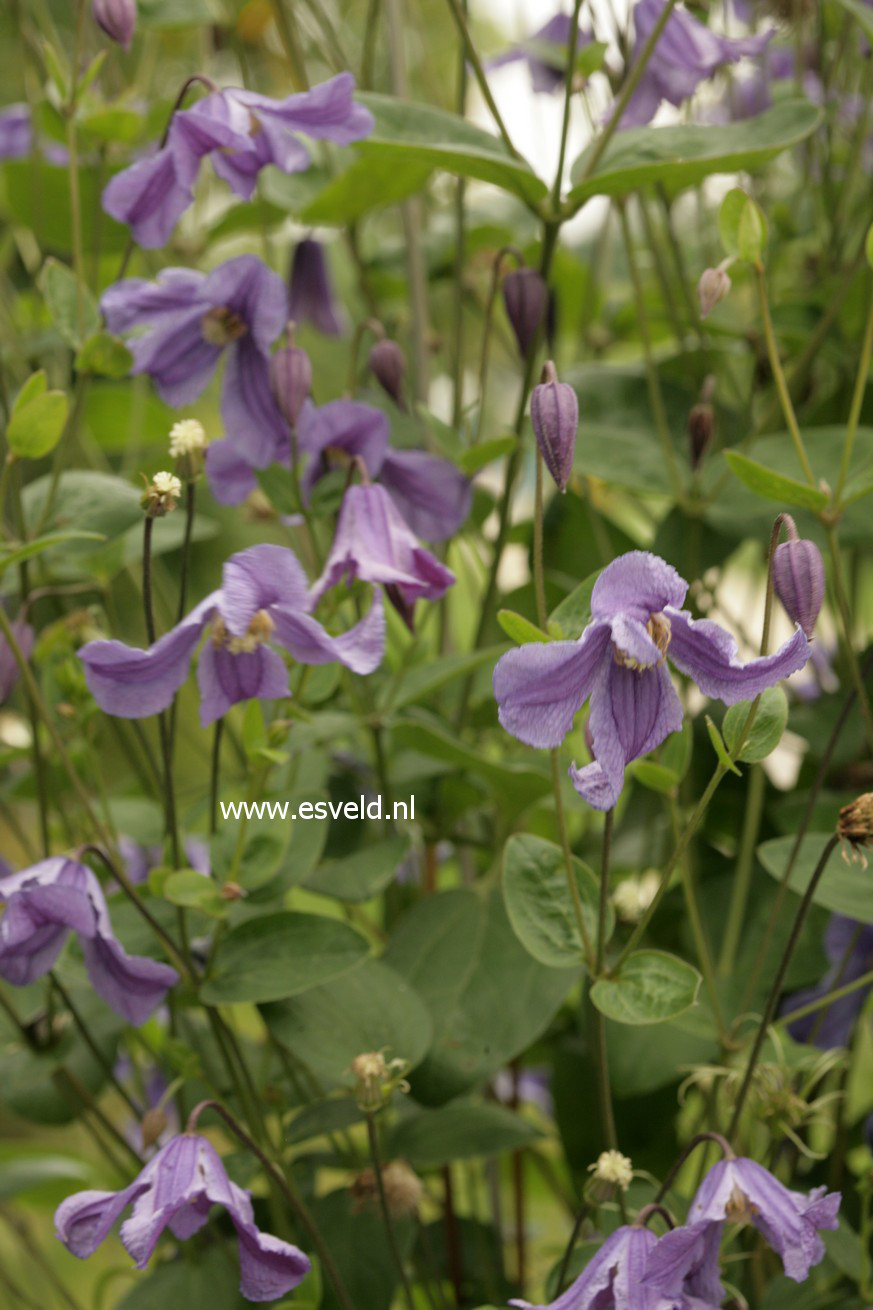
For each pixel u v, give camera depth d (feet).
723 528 3.43
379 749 3.37
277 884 3.13
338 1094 3.30
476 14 4.71
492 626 3.55
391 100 3.27
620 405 3.57
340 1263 3.23
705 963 3.16
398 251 3.90
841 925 3.31
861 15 3.29
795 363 3.59
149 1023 3.42
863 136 3.61
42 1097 3.47
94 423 4.04
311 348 4.69
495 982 3.25
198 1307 3.24
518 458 3.34
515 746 3.54
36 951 2.99
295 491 3.14
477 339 4.48
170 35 4.36
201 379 3.21
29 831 4.77
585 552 3.65
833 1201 2.84
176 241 3.87
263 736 3.02
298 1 3.79
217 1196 2.87
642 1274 2.84
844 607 3.10
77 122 3.36
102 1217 2.88
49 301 3.24
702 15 3.52
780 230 3.75
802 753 3.63
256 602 2.88
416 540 3.14
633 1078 3.26
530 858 3.00
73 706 3.27
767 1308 3.18
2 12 4.54
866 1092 3.96
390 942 3.32
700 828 3.58
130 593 5.50
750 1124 3.14
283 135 3.12
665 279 3.58
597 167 3.27
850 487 3.11
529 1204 4.24
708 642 2.74
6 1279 3.72
